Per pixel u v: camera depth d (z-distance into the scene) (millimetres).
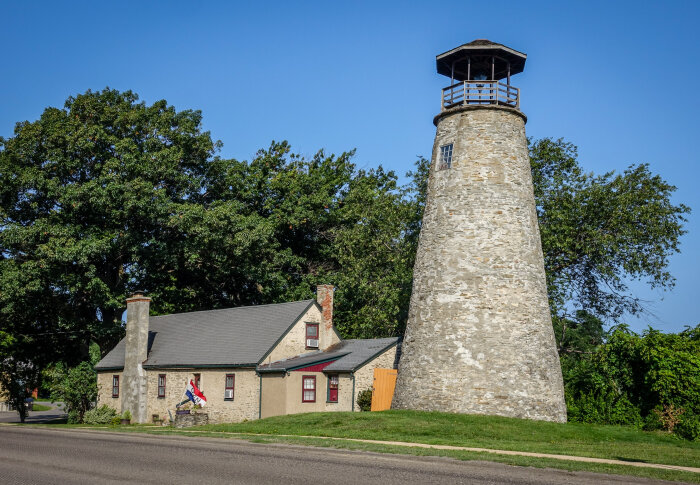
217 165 52938
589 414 31516
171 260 46875
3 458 19656
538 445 22609
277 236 55562
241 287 55875
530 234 32875
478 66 36156
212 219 46344
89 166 47312
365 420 28766
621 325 32156
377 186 59406
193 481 14914
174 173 48031
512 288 31578
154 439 25016
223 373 37906
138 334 42188
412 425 27281
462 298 31609
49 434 28484
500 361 30688
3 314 48656
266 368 35719
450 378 31047
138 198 44781
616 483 14625
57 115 47656
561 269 43719
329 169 59562
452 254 32312
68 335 51531
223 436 25406
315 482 14508
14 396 49000
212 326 43312
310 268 56438
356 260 47281
